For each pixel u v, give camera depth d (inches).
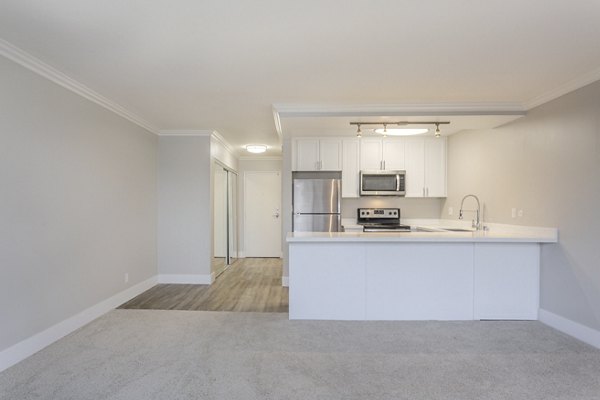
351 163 200.5
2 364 94.0
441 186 201.8
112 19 79.4
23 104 100.0
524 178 139.9
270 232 302.7
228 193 263.0
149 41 90.2
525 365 97.4
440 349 108.0
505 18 78.7
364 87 124.0
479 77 114.0
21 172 99.8
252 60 101.7
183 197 198.2
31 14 77.2
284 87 124.2
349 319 134.0
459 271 133.4
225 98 137.0
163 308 151.3
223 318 137.5
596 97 108.1
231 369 94.8
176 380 88.9
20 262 99.7
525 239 126.3
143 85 122.8
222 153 232.1
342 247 133.8
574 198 116.3
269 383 87.6
